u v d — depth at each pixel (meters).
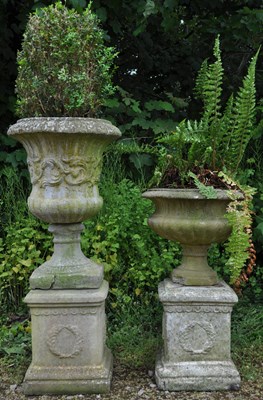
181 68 4.79
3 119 3.99
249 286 3.71
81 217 2.50
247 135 2.56
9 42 3.92
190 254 2.64
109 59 2.59
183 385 2.50
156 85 4.84
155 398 2.43
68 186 2.44
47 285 2.50
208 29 4.45
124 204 3.47
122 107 3.94
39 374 2.49
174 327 2.55
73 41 2.38
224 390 2.50
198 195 2.38
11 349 2.91
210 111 2.61
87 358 2.53
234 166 2.60
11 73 3.93
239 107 2.54
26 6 3.76
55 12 2.44
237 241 2.34
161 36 4.96
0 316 3.44
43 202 2.43
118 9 3.79
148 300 3.40
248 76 2.52
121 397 2.45
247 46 4.57
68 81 2.39
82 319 2.51
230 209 2.34
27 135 2.37
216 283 2.63
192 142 2.51
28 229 3.47
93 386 2.47
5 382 2.63
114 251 3.35
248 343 3.00
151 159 3.82
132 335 3.04
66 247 2.59
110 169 3.76
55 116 2.47
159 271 3.34
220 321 2.55
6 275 3.41
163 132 3.79
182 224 2.45
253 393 2.48
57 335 2.50
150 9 3.30
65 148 2.39
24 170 3.78
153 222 2.58
